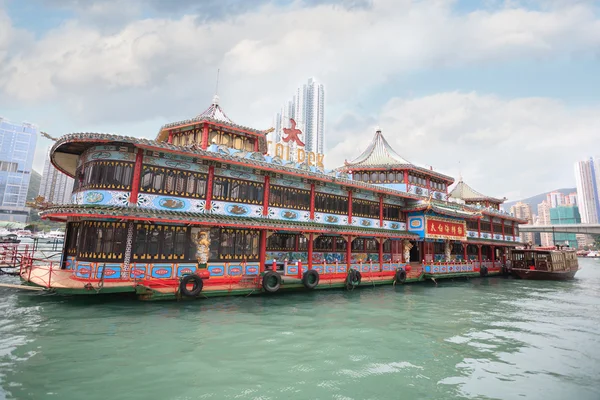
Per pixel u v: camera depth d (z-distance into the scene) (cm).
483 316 1919
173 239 1944
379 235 2905
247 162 2123
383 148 4041
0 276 2433
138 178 1861
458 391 955
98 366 997
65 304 1666
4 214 12706
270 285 2166
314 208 2661
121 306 1656
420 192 3722
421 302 2262
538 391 972
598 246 14938
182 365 1034
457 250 4231
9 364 979
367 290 2666
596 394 959
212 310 1695
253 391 894
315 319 1647
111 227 1783
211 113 2589
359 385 962
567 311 2158
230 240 2191
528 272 4106
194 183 2056
